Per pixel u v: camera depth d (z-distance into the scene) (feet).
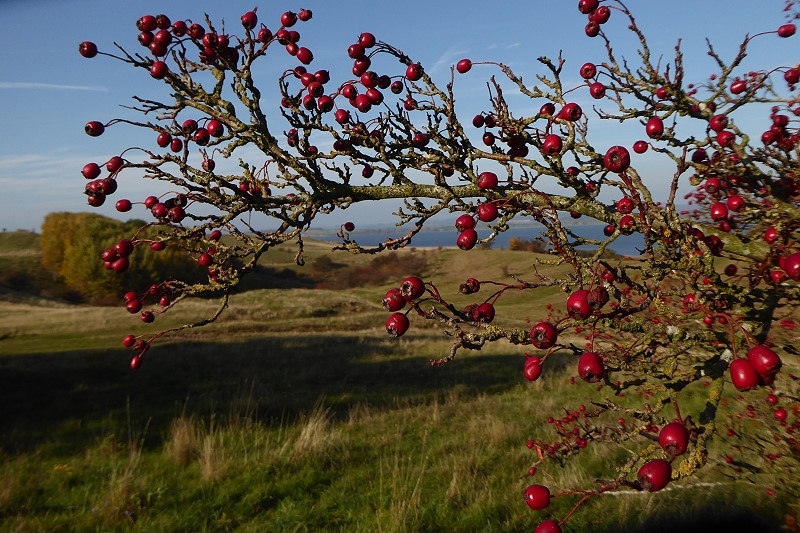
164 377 45.11
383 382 43.06
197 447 24.39
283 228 7.32
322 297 130.52
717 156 8.04
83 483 21.62
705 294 5.84
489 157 7.56
